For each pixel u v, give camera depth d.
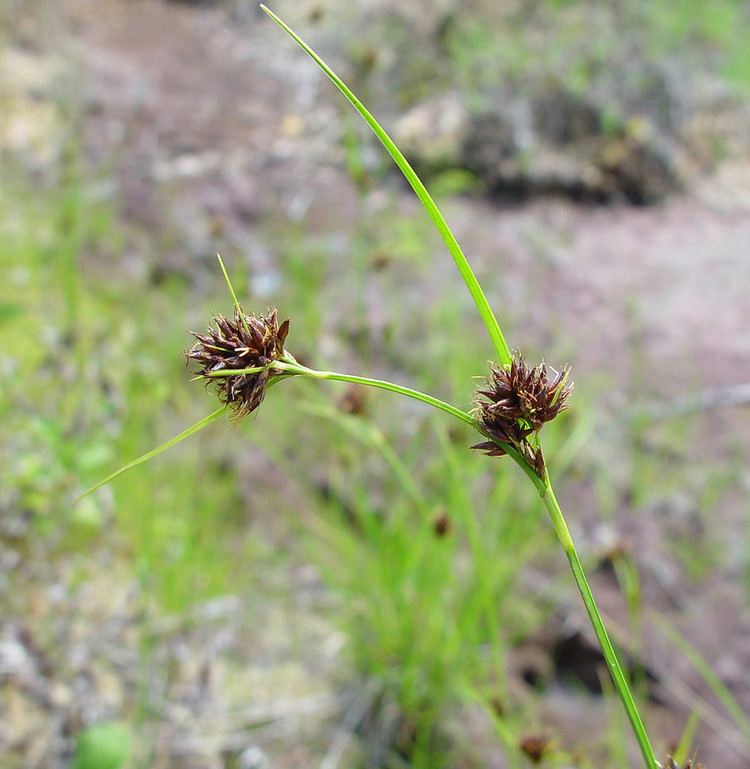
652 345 0.46
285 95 0.64
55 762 0.26
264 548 0.34
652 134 0.60
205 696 0.29
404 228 0.52
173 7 0.74
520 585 0.34
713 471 0.39
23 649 0.29
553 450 0.36
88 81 0.60
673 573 0.35
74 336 0.38
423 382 0.41
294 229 0.51
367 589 0.31
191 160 0.55
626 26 0.74
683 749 0.22
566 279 0.50
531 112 0.59
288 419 0.39
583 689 0.32
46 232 0.45
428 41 0.67
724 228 0.57
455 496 0.29
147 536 0.31
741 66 0.74
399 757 0.29
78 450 0.32
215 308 0.44
